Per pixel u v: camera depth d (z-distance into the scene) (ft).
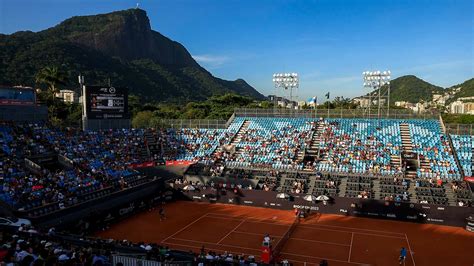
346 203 185.78
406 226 168.25
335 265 122.72
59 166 208.95
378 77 274.36
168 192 215.92
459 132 232.73
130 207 184.55
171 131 281.33
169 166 242.99
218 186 212.43
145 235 154.51
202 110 489.67
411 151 222.28
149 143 261.65
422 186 191.52
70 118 357.82
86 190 179.11
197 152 256.32
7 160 180.24
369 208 181.88
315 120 273.13
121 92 255.50
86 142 233.14
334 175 212.02
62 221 148.66
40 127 224.33
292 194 194.70
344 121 264.93
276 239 148.77
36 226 137.90
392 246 141.59
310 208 191.62
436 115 251.19
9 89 213.05
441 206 169.99
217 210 196.24
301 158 234.58
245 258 126.21
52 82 348.79
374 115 263.49
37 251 85.92
